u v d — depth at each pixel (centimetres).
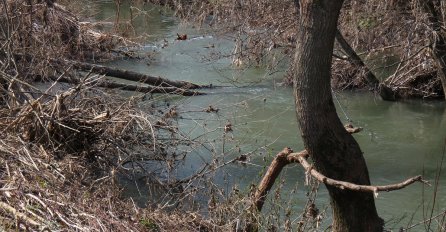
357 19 1584
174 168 1010
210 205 818
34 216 681
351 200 695
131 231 698
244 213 767
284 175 1003
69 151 934
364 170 696
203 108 1366
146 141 977
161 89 1280
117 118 952
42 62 1156
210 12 2078
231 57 1730
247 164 1034
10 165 783
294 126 1305
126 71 1395
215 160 964
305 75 662
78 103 988
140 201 895
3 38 1117
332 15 649
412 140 1277
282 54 1648
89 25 1830
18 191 713
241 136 1216
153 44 1962
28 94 1038
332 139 677
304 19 657
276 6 1612
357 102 1495
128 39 1884
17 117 911
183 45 1942
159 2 2406
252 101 1466
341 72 1552
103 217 700
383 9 1546
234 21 1752
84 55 1752
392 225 891
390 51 1608
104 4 2433
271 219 798
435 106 1476
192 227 764
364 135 1306
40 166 813
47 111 941
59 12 1731
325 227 841
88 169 909
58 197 725
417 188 1024
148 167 1005
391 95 1504
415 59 1508
